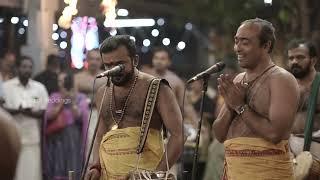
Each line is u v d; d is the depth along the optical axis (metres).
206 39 21.88
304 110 7.50
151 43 19.80
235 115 6.02
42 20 11.80
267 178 5.86
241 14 16.02
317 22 14.34
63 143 10.98
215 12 17.89
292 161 6.29
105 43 6.41
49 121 11.06
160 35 20.95
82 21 11.82
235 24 16.33
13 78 11.08
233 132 6.02
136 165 6.34
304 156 6.70
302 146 7.39
